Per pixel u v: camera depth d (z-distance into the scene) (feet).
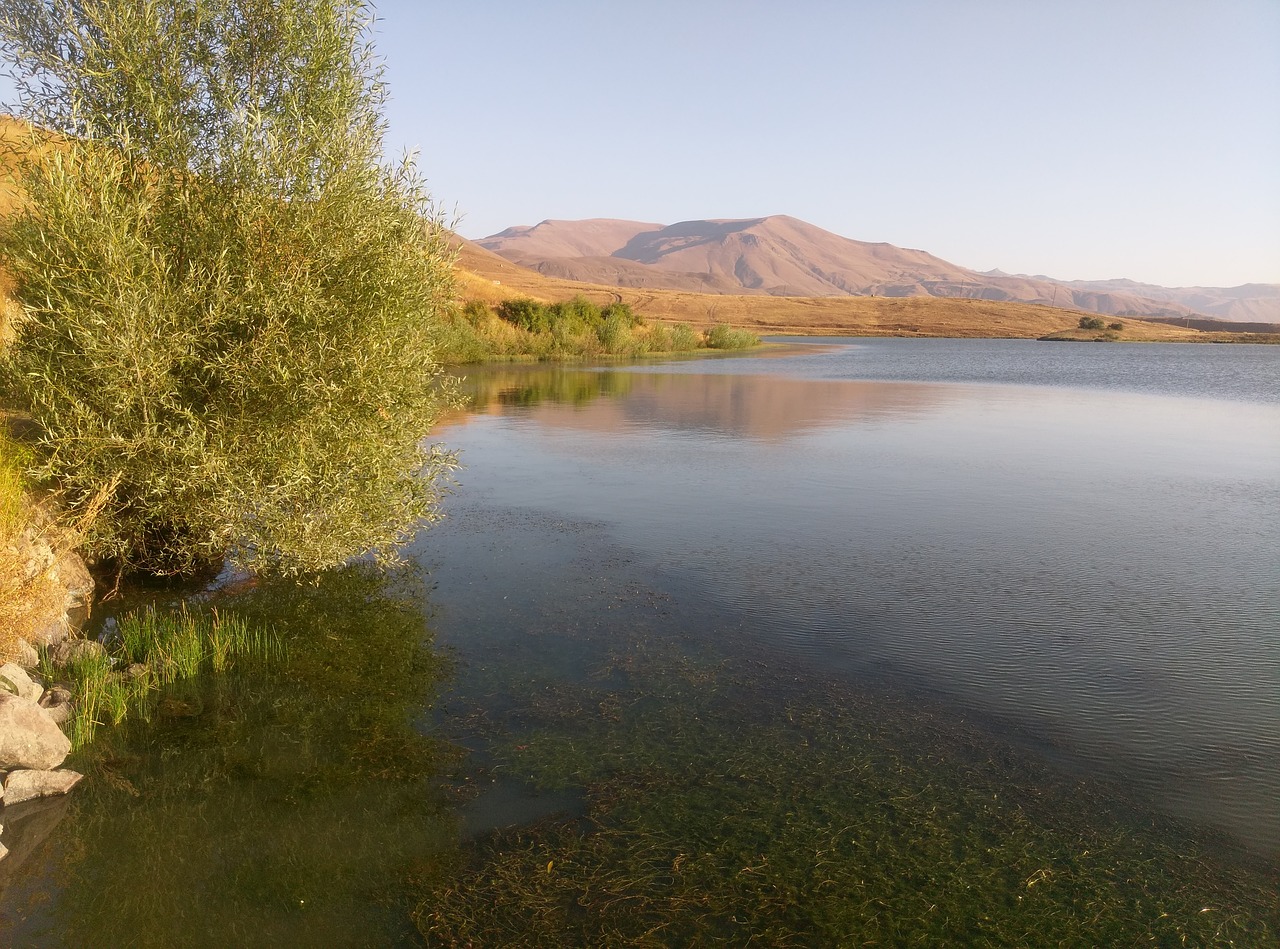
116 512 32.12
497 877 16.76
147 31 29.99
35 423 37.35
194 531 31.81
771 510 48.65
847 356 253.65
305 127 31.07
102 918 15.51
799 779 20.48
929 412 101.35
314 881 16.65
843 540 42.06
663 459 65.72
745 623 30.81
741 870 16.99
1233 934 15.17
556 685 25.80
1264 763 21.06
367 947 14.83
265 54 32.71
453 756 21.66
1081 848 17.70
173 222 29.99
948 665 27.02
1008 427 87.71
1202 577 36.11
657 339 241.76
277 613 31.81
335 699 24.88
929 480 57.93
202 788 20.03
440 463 36.27
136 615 30.78
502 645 28.91
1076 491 54.44
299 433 30.19
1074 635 29.50
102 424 28.68
